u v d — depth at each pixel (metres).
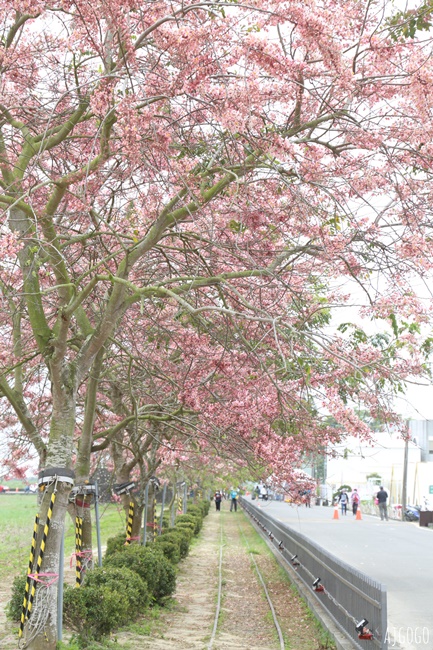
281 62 7.88
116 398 15.46
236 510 66.94
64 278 10.05
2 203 9.53
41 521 9.89
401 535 34.22
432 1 8.55
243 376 11.55
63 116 10.59
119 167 10.38
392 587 17.05
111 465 21.58
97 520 13.73
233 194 9.47
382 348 11.02
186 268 11.45
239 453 12.63
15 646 10.63
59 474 9.91
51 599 9.79
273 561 24.23
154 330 12.72
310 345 10.58
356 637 10.03
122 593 12.38
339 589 11.76
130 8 8.23
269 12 7.84
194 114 9.17
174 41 7.91
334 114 9.35
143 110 8.14
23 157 10.13
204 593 17.92
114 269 11.69
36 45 10.45
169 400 13.88
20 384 12.43
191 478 33.03
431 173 9.17
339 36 8.13
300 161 9.11
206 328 10.70
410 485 57.97
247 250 9.41
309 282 11.38
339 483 71.69
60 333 9.63
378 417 10.64
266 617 14.29
